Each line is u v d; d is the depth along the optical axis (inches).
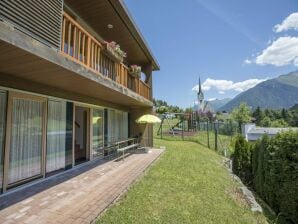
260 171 242.4
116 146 406.9
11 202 167.8
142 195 197.2
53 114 245.6
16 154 194.5
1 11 109.4
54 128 246.7
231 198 216.5
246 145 320.8
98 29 356.8
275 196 204.5
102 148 359.3
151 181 243.0
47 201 171.0
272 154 206.8
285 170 184.1
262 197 237.5
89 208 159.0
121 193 196.7
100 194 188.2
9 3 114.3
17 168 195.3
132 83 383.9
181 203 187.6
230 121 992.2
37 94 218.4
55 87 246.5
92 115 347.3
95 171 273.6
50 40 146.7
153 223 149.0
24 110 205.0
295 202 171.8
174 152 482.3
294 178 174.6
